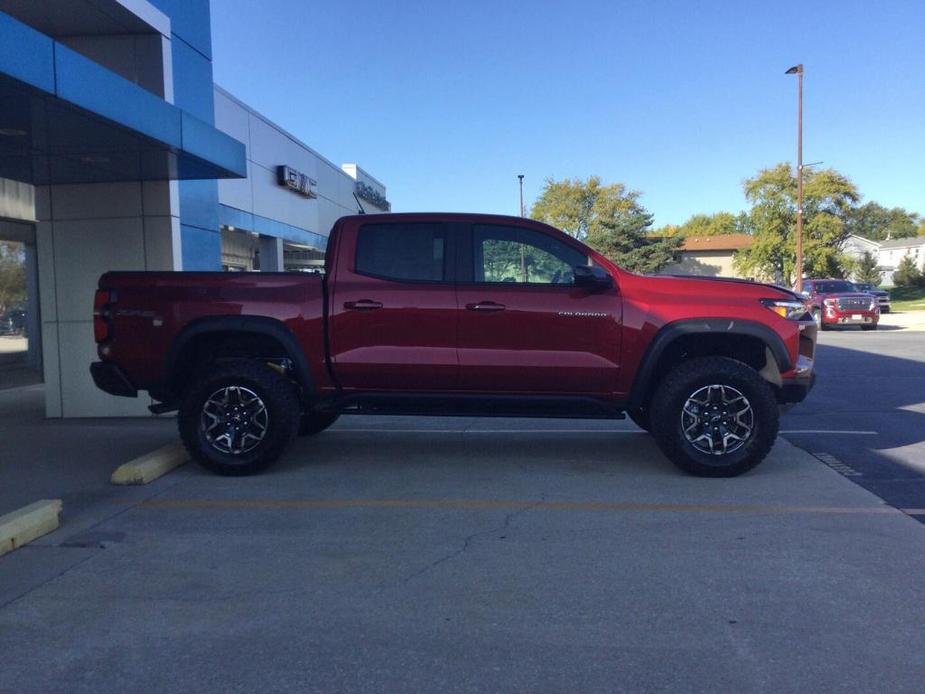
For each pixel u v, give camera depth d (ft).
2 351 42.91
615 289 20.03
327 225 90.53
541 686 10.02
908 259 194.80
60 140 22.85
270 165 68.44
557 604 12.48
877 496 18.45
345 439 25.66
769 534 15.74
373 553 14.84
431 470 21.33
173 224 30.25
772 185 140.15
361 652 10.93
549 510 17.53
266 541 15.57
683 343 20.68
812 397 34.35
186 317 20.30
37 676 10.30
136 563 14.39
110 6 26.22
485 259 20.43
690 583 13.28
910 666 10.42
